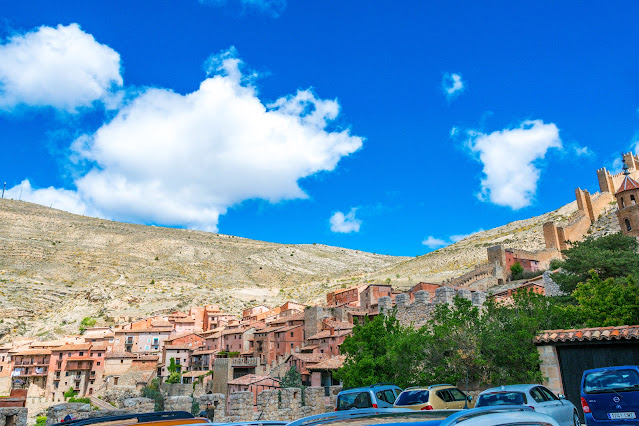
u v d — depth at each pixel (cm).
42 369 10419
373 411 541
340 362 5734
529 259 10269
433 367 2655
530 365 2269
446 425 415
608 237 6091
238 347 9938
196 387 8400
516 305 2781
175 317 14088
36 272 19350
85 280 19512
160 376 10369
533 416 481
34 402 9400
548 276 5369
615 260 4816
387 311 3578
